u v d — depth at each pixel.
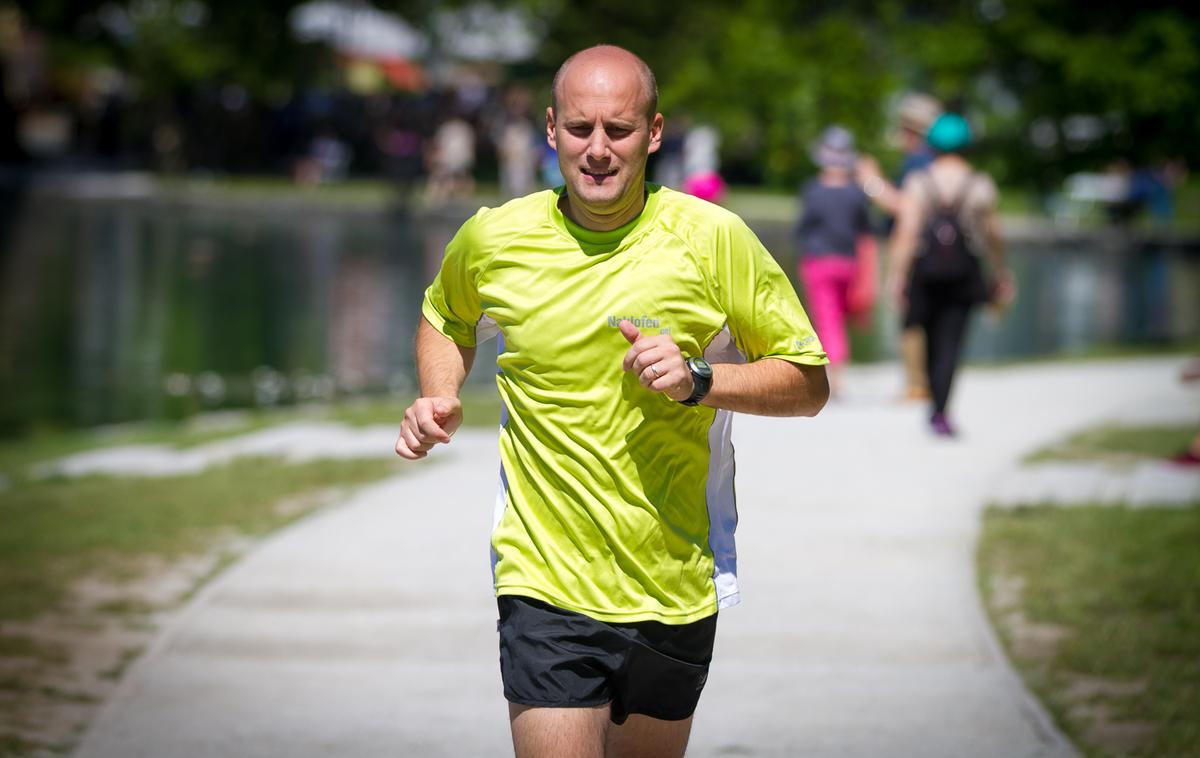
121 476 27.89
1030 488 25.50
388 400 39.19
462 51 151.88
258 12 122.38
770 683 16.50
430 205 99.69
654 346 9.51
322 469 27.75
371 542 22.22
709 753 14.55
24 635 18.20
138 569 21.27
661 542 10.23
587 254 10.06
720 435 10.56
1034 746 14.66
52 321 51.38
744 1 120.25
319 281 63.47
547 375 10.12
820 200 35.31
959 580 20.12
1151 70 87.25
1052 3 90.62
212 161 126.12
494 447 29.78
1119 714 15.41
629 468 10.14
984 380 39.06
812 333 10.34
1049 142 97.38
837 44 112.12
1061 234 90.75
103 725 15.28
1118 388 37.38
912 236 29.75
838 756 14.48
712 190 33.50
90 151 146.25
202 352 46.34
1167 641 17.38
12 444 33.09
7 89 128.75
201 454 30.06
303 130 132.12
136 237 79.12
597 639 10.15
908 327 30.36
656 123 10.11
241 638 18.02
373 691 16.31
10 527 23.61
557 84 9.93
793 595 19.58
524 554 10.34
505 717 15.55
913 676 16.66
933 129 29.67
